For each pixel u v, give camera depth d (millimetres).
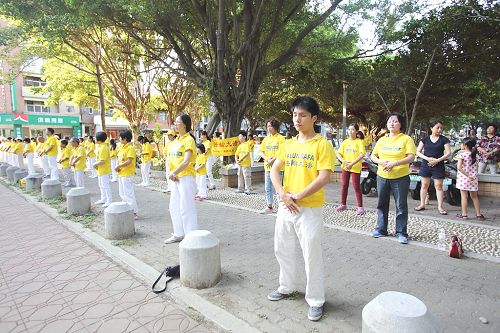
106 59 19406
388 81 14406
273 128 7234
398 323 2229
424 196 7078
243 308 3318
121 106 24141
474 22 11820
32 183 10656
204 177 8859
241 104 13008
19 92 32312
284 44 14367
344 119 16391
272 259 4598
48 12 11148
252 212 7418
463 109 20188
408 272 4062
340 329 2926
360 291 3607
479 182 8508
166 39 13812
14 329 3158
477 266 4195
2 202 9062
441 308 3244
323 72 16281
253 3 12195
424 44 13234
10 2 11133
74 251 5156
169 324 3162
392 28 13727
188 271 3754
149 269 4312
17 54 16219
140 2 10227
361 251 4777
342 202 7230
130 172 6895
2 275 4371
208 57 13641
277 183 3182
